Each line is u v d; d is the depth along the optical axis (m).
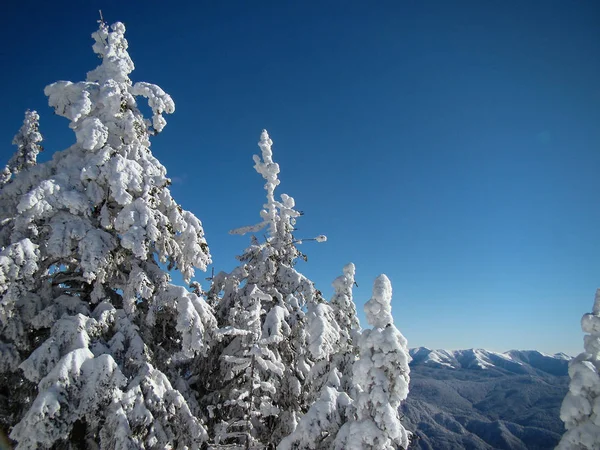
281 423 11.88
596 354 7.99
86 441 8.66
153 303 10.47
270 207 15.49
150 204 11.02
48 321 9.27
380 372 8.11
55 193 9.83
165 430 8.62
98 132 10.72
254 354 9.43
